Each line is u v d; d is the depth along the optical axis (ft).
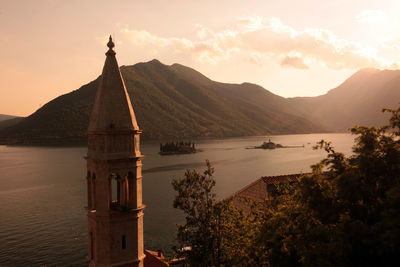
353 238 66.90
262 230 85.92
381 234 64.90
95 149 93.66
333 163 87.30
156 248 252.83
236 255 104.22
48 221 324.39
